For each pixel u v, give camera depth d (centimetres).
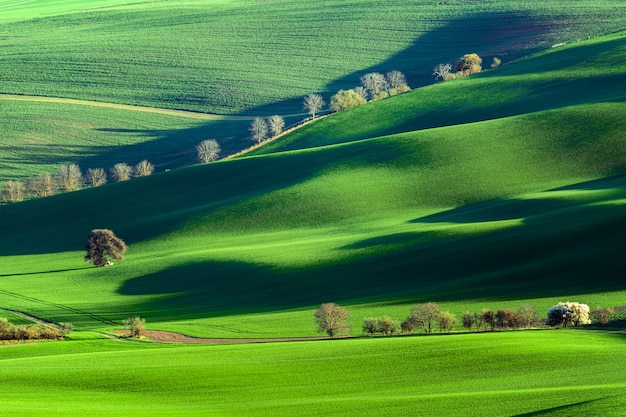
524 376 19000
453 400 17425
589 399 16838
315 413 17250
